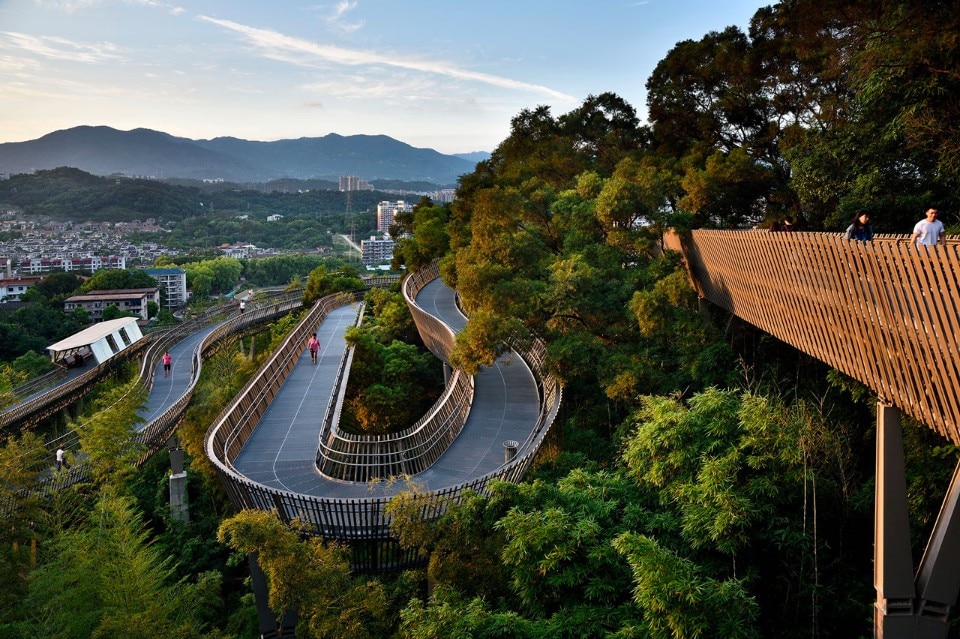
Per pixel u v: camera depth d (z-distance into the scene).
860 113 18.23
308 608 11.73
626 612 9.70
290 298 73.94
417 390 37.66
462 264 26.47
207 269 160.00
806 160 19.47
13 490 18.55
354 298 61.59
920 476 13.61
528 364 29.31
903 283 10.30
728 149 33.59
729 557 11.62
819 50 24.42
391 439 21.36
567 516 11.05
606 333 24.09
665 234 26.22
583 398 23.88
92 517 18.77
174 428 32.66
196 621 17.89
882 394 11.65
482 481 15.05
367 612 12.25
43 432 39.38
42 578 15.77
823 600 11.91
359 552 14.86
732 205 28.05
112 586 15.85
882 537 11.25
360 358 37.19
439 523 12.47
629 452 13.43
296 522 13.48
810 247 13.30
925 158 16.81
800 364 20.42
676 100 33.91
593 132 42.00
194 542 22.56
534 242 26.77
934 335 9.65
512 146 43.22
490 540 11.98
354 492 17.59
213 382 38.38
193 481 27.41
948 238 12.62
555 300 23.06
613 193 24.25
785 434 12.05
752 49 30.39
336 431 21.64
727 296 20.34
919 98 15.11
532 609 10.59
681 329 22.16
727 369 20.30
